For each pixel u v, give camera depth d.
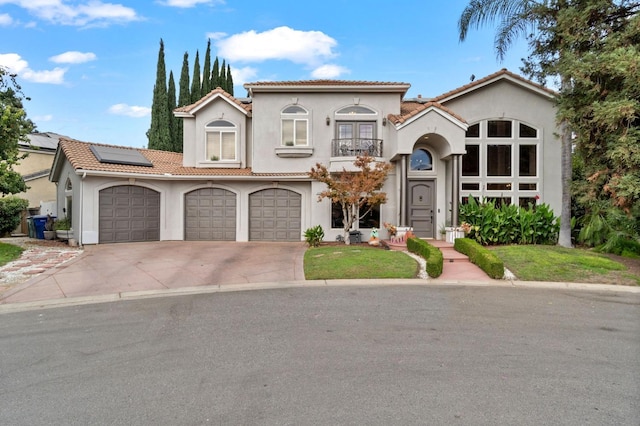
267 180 17.92
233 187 18.23
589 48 11.67
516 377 4.31
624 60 9.56
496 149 17.66
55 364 4.76
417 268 10.77
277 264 11.84
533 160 17.69
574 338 5.61
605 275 9.95
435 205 16.75
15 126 14.48
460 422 3.41
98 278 10.03
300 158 17.84
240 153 18.78
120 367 4.65
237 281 9.72
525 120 17.59
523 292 8.66
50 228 18.59
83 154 17.11
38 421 3.49
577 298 8.12
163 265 11.80
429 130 15.03
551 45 13.36
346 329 6.00
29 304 7.77
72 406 3.75
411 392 3.96
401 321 6.43
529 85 17.36
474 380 4.23
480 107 17.55
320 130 17.73
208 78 35.22
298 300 7.89
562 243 14.04
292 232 18.17
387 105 17.58
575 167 15.55
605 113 9.93
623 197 10.02
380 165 15.15
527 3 14.36
